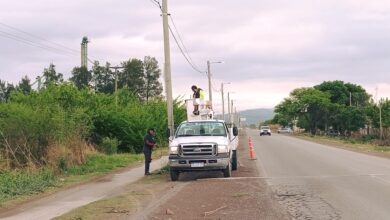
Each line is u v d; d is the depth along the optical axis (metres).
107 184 17.94
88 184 18.11
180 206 12.05
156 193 14.84
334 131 97.56
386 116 69.12
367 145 47.53
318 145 46.03
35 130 21.47
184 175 20.53
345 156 29.88
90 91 38.97
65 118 24.95
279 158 28.77
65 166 22.09
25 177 17.66
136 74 88.62
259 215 10.55
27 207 13.13
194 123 19.88
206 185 16.22
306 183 16.17
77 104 34.38
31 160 20.92
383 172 19.50
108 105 39.25
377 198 12.66
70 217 11.00
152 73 91.12
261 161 26.73
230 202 12.45
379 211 10.79
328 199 12.60
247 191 14.47
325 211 10.88
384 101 74.12
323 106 94.00
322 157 29.06
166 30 22.00
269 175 19.16
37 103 31.55
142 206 12.35
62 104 33.47
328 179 17.25
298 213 10.69
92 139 36.50
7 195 15.05
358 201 12.20
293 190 14.48
